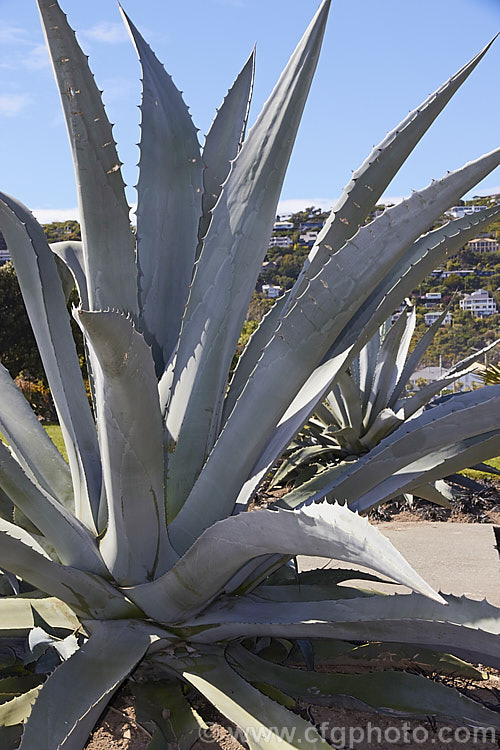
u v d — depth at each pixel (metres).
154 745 2.16
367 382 7.41
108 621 2.40
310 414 2.56
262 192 2.67
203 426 2.66
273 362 2.42
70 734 1.85
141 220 3.06
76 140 2.50
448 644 2.17
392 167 2.58
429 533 5.37
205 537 2.11
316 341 2.39
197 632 2.38
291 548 1.96
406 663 2.90
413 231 2.34
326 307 2.37
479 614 2.09
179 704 2.33
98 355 1.87
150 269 3.04
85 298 2.94
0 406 3.00
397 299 2.55
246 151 2.68
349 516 1.73
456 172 2.30
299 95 2.61
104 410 2.09
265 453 2.62
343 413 7.10
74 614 2.60
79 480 2.71
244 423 2.43
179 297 3.07
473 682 2.78
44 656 2.47
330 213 2.70
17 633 2.52
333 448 6.88
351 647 2.79
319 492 2.74
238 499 2.52
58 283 2.95
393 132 2.53
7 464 2.25
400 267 2.79
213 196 3.16
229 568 2.19
